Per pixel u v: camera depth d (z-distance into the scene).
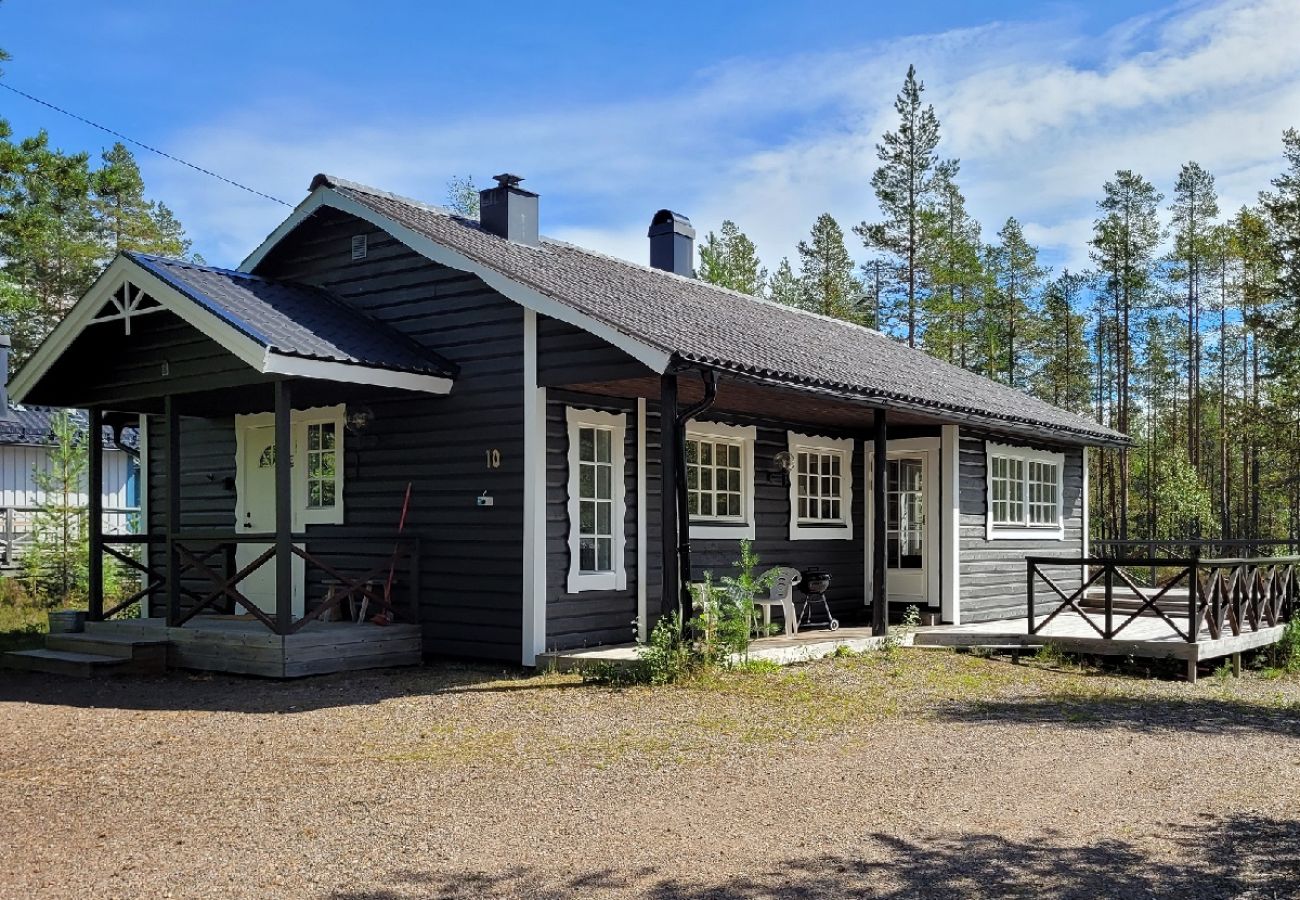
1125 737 8.12
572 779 6.48
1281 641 13.83
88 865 4.96
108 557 18.78
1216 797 6.33
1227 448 35.03
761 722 8.24
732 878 4.82
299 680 10.10
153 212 38.72
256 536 10.39
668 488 9.88
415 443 11.48
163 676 10.62
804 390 10.63
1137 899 4.64
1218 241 36.38
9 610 16.67
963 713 8.92
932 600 14.66
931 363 18.17
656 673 9.71
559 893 4.63
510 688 9.53
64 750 7.38
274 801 5.99
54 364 11.22
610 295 11.48
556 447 10.88
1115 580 19.39
